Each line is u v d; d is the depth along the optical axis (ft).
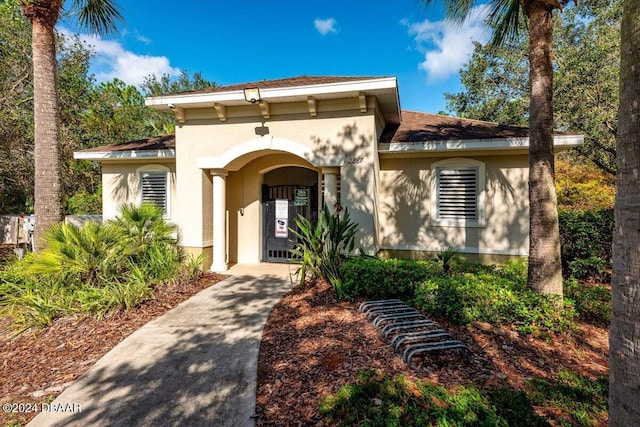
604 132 46.57
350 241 28.35
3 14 48.34
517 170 30.78
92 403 12.37
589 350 15.56
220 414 11.55
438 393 11.36
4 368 15.37
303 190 38.70
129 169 39.37
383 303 19.44
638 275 5.24
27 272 21.66
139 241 26.63
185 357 15.58
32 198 63.26
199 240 31.91
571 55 50.19
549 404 11.23
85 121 62.59
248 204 37.73
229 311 21.47
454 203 32.32
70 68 55.31
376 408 10.74
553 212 18.45
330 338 16.37
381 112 32.89
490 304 17.30
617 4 48.39
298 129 29.76
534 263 18.83
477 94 76.95
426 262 26.76
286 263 37.83
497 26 24.16
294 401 11.91
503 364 13.98
